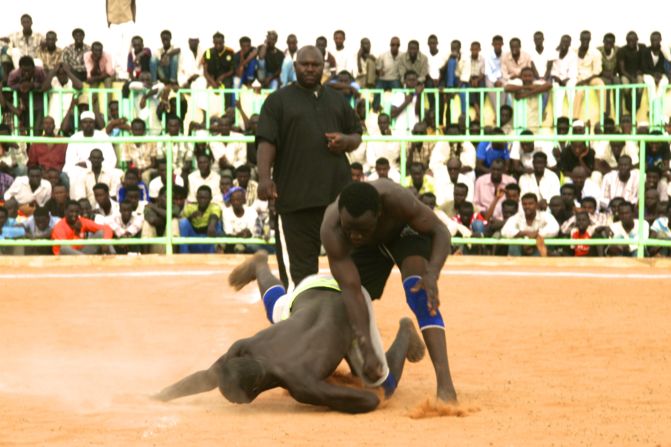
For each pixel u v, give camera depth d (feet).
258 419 21.83
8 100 71.20
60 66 72.79
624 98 74.23
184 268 53.16
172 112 72.84
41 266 54.60
